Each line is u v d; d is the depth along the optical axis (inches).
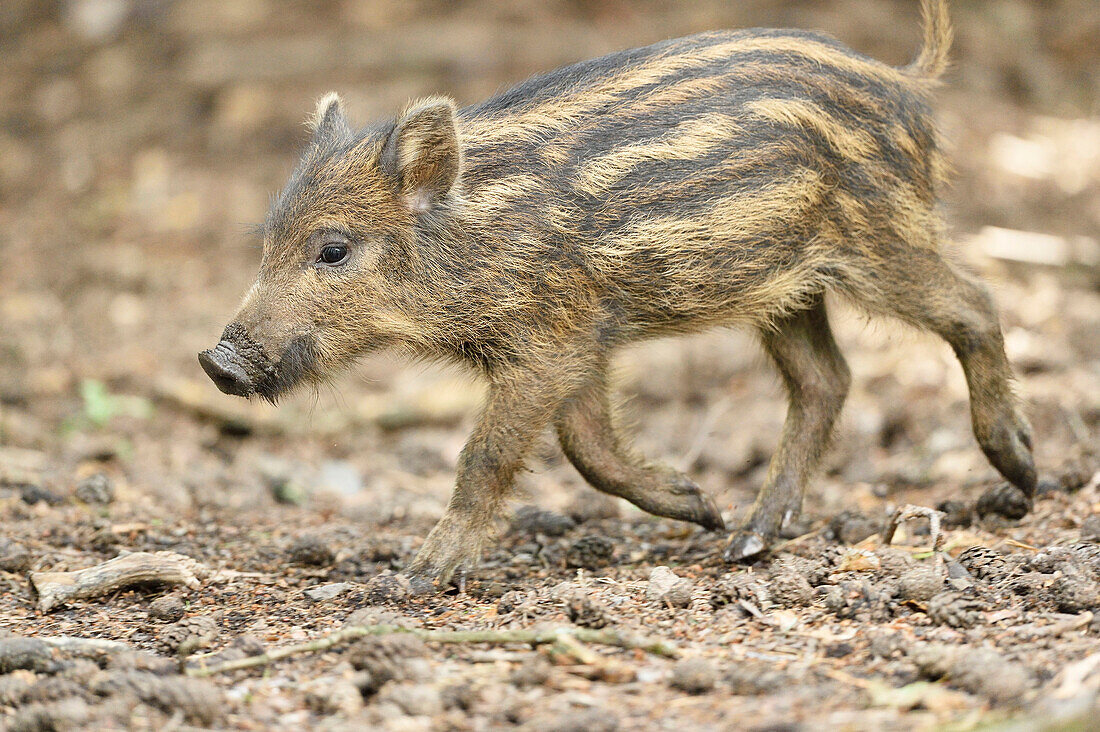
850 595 332.5
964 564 359.3
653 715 254.4
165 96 1045.8
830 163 384.5
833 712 254.1
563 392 379.2
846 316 461.1
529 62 984.3
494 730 249.9
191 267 842.8
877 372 660.7
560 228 371.2
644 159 371.9
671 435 617.0
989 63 1046.4
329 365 386.0
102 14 1149.7
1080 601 310.7
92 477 490.9
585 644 298.4
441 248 375.6
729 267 380.8
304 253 379.6
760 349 453.4
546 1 1053.2
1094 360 620.1
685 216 373.4
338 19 1077.1
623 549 423.5
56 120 1054.4
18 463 532.7
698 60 385.4
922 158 399.2
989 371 410.3
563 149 375.2
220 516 486.9
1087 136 954.1
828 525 431.8
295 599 363.6
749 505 497.4
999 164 894.4
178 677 275.4
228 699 272.8
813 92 382.6
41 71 1119.0
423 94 962.1
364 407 662.5
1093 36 1093.1
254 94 1017.5
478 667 286.5
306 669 291.3
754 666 278.5
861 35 1004.6
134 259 850.1
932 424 586.6
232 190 920.9
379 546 416.2
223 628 334.0
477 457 377.4
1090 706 238.1
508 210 372.2
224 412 639.1
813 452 421.7
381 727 252.1
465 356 390.9
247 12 1109.1
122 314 781.3
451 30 1021.2
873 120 389.1
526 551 421.7
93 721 256.1
